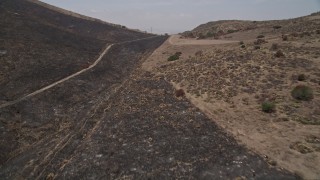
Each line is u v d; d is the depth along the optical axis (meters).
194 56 67.31
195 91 42.84
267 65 49.34
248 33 101.06
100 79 62.50
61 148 31.59
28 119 39.50
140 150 28.06
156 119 34.84
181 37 129.38
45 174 26.89
